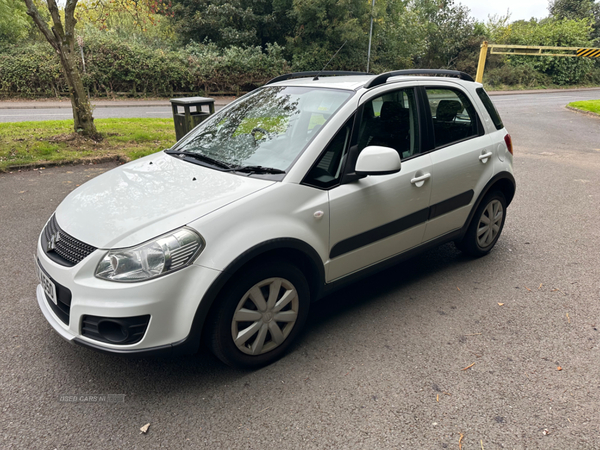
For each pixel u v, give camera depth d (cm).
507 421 233
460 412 240
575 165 904
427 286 386
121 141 980
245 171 284
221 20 2797
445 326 324
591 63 4531
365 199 300
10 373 269
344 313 343
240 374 271
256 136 319
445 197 362
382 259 334
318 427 229
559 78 4428
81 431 226
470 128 391
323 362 282
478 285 388
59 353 290
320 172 283
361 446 217
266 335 274
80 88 935
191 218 240
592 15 5641
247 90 2681
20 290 369
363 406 244
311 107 317
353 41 2905
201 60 2517
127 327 225
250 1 2933
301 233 267
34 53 2150
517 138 1266
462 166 368
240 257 240
